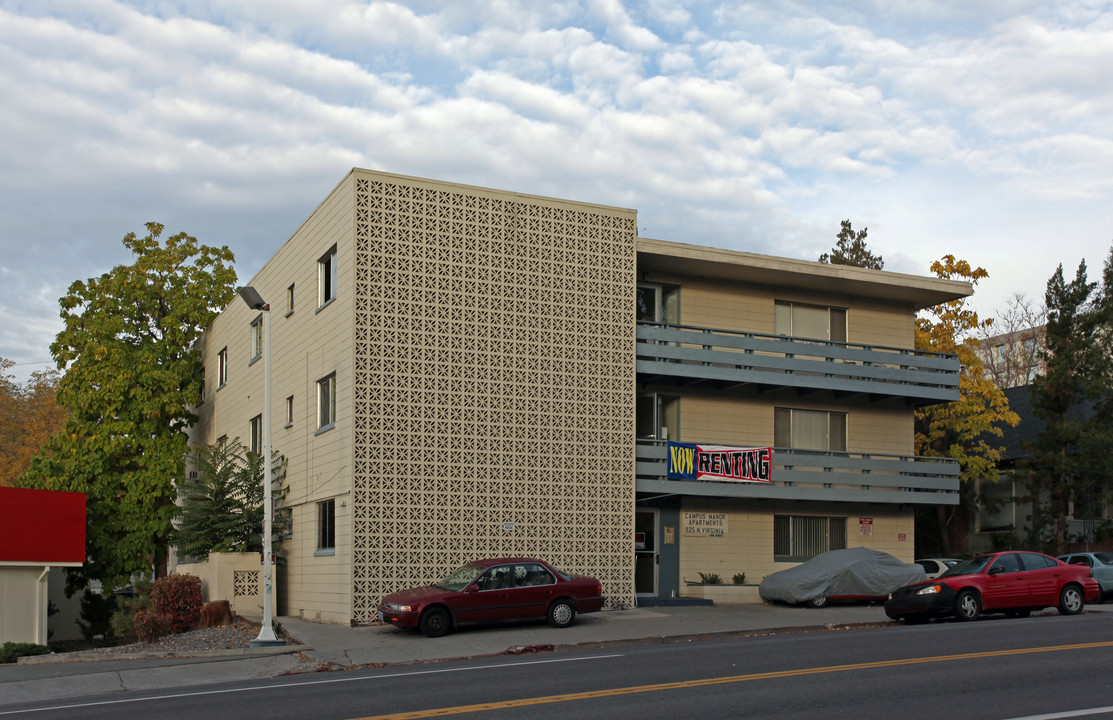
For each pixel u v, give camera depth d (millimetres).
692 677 12688
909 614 20547
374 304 22766
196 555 27156
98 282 37750
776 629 19938
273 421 28906
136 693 13734
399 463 22469
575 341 24438
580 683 12469
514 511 23312
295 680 14359
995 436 40281
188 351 39562
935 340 35750
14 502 24312
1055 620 19312
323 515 24250
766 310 28859
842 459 28156
